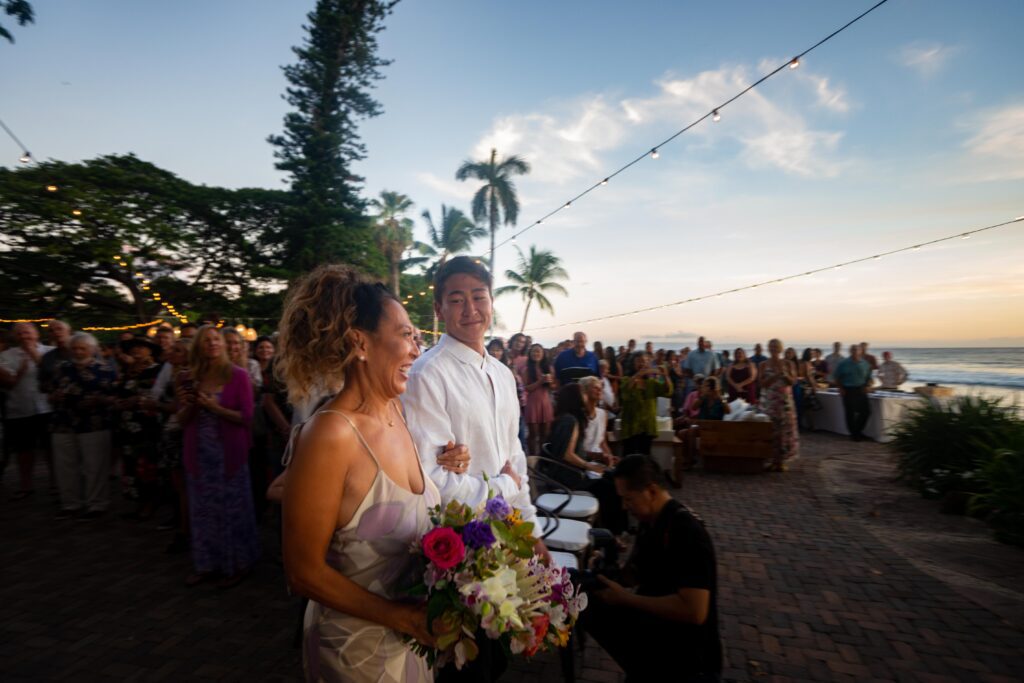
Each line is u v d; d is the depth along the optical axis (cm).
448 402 163
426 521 118
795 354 1131
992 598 339
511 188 3006
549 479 347
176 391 335
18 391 543
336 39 2214
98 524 466
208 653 271
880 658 274
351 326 110
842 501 571
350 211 2264
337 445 101
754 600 339
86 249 1956
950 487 561
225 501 340
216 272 2366
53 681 247
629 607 205
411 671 117
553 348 1085
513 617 103
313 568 99
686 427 757
